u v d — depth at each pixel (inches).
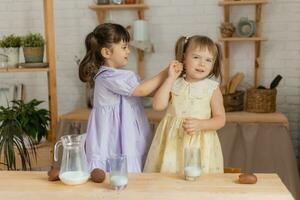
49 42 112.0
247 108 116.3
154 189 48.3
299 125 127.6
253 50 127.4
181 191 47.4
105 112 69.1
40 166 113.3
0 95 139.0
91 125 70.7
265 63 127.4
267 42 126.0
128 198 45.7
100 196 46.4
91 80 73.0
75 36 135.6
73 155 51.5
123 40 70.4
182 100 66.4
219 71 68.9
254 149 107.1
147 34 126.7
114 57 70.3
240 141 108.0
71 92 138.4
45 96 139.6
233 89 118.7
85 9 133.8
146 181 51.3
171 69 63.2
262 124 107.1
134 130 69.3
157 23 131.0
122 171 48.7
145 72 133.9
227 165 107.2
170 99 67.9
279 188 48.1
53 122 115.6
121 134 68.3
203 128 61.8
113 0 125.0
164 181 51.2
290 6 123.3
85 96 136.5
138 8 127.6
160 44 131.7
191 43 65.6
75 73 137.1
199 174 51.5
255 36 122.2
